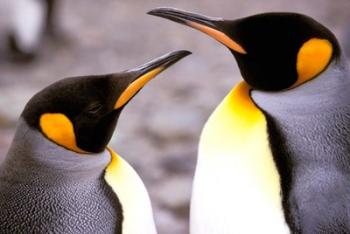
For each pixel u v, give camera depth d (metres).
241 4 9.24
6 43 7.74
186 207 4.43
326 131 3.54
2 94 6.06
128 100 3.56
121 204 3.54
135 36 8.34
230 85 6.41
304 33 3.54
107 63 7.52
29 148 3.51
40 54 7.77
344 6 8.83
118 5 9.59
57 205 3.52
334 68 3.55
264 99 3.57
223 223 3.55
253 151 3.55
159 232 4.33
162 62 3.58
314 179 3.53
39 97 3.52
